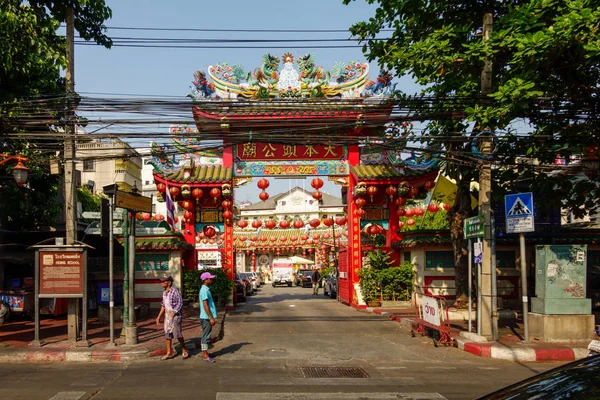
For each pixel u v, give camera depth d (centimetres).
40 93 1474
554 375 359
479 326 1237
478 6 1338
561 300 1205
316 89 2017
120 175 3578
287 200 6344
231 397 779
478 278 1265
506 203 1232
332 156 2111
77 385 862
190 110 1345
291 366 1035
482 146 1296
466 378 927
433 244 1958
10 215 1748
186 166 2002
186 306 2020
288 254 6266
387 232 2198
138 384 869
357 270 2127
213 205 2167
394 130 1723
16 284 1834
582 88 1171
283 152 2089
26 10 1378
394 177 2006
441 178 1903
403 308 2016
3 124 1242
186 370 993
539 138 1280
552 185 1395
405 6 1349
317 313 1983
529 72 1001
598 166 1399
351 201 2139
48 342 1223
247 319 1791
